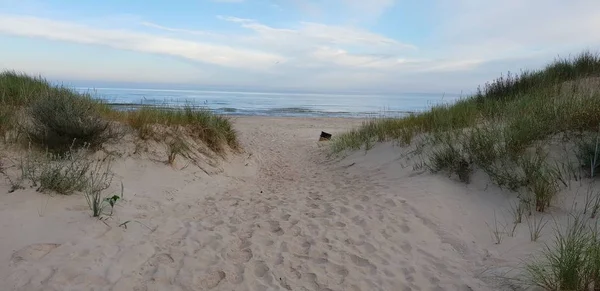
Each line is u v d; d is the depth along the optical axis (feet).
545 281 9.81
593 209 13.53
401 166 24.67
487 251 12.69
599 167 15.44
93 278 10.39
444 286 10.75
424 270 11.72
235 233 14.75
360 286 10.90
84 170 16.38
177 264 11.79
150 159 22.29
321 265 12.18
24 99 22.66
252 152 35.42
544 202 14.73
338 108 135.23
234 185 23.99
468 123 27.20
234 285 10.84
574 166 16.61
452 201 17.07
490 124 23.56
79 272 10.52
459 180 19.25
